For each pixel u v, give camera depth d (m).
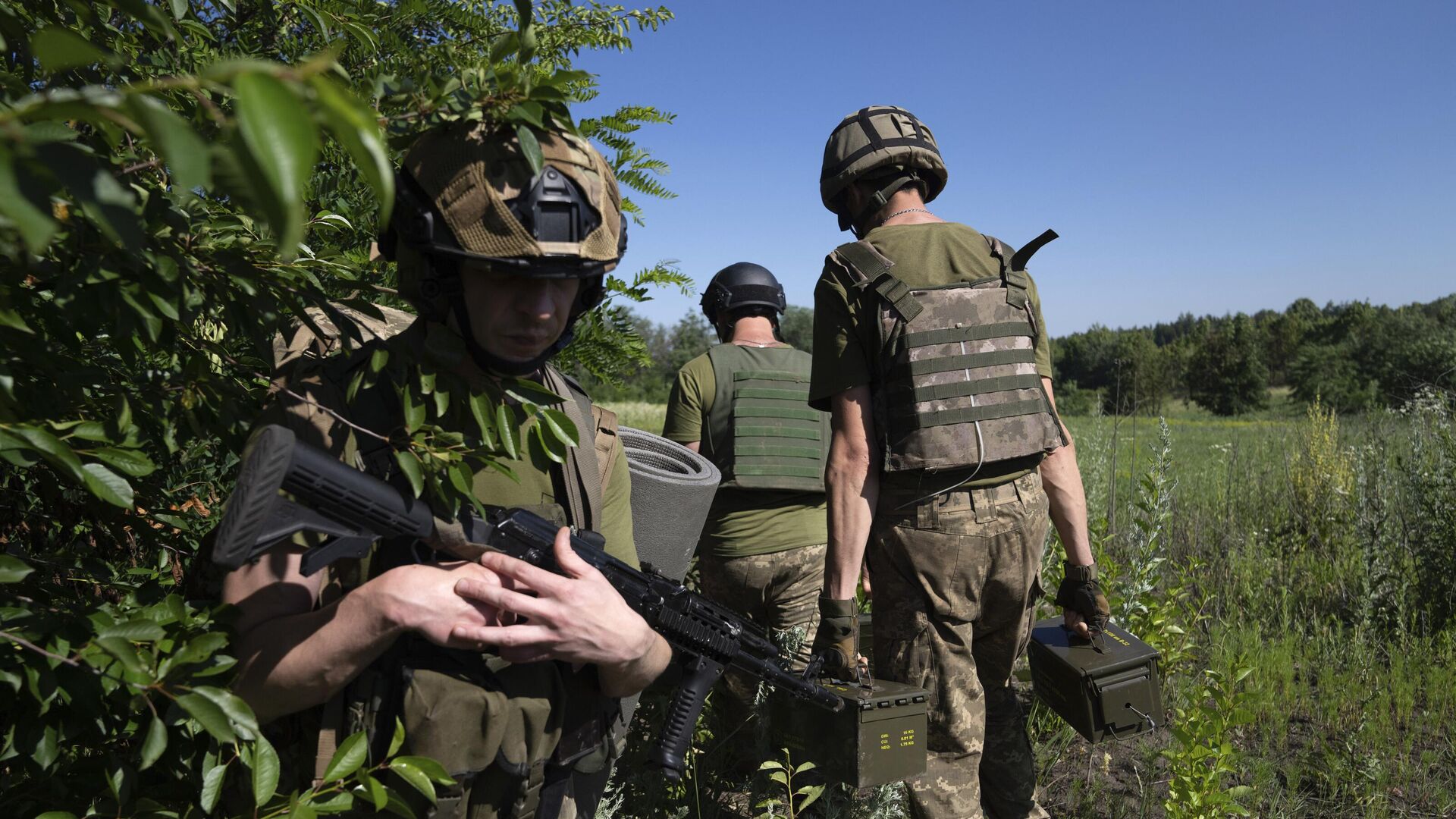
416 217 1.16
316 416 1.20
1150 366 31.36
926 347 2.39
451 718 1.21
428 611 1.12
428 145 1.16
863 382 2.47
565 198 1.13
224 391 1.31
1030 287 2.64
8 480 1.52
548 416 1.22
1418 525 5.39
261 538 1.06
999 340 2.45
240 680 1.13
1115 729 2.65
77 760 1.17
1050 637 2.82
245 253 1.26
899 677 2.53
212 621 1.11
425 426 1.13
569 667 1.41
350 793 1.09
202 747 1.19
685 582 3.99
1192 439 17.50
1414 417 6.29
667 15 3.00
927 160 2.64
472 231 1.12
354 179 2.16
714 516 3.65
